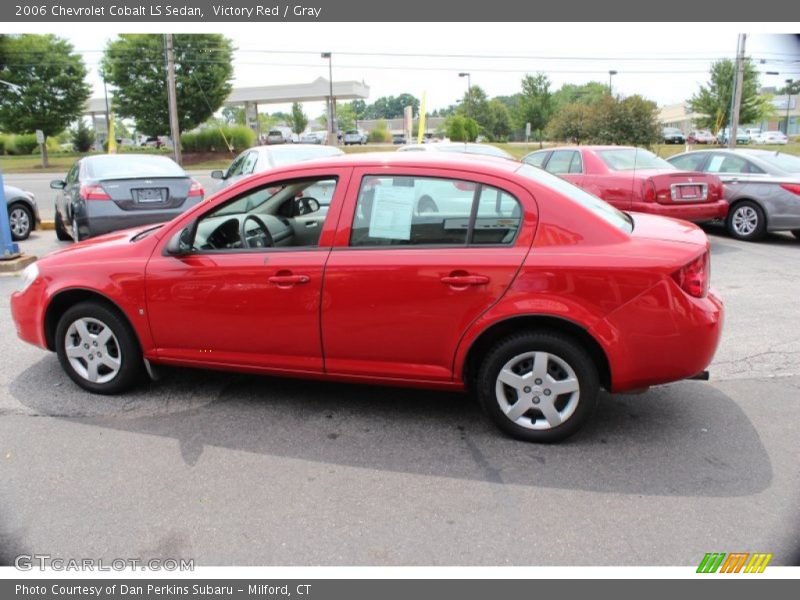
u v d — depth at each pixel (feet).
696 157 36.37
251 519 9.71
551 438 11.82
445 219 11.75
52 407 13.61
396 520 9.66
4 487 10.57
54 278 13.96
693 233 12.09
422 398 14.12
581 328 11.17
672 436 12.20
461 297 11.47
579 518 9.66
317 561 8.82
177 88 151.53
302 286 12.21
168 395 14.28
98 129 214.07
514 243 11.41
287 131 234.17
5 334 18.43
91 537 9.34
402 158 12.28
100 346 13.97
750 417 12.98
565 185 12.62
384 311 11.88
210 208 12.96
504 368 11.75
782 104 249.96
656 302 10.87
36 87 148.05
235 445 12.00
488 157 13.03
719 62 137.69
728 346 17.08
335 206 12.23
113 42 149.48
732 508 9.86
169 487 10.57
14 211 35.42
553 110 174.09
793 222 31.63
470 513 9.81
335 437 12.32
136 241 13.94
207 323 13.00
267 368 12.98
